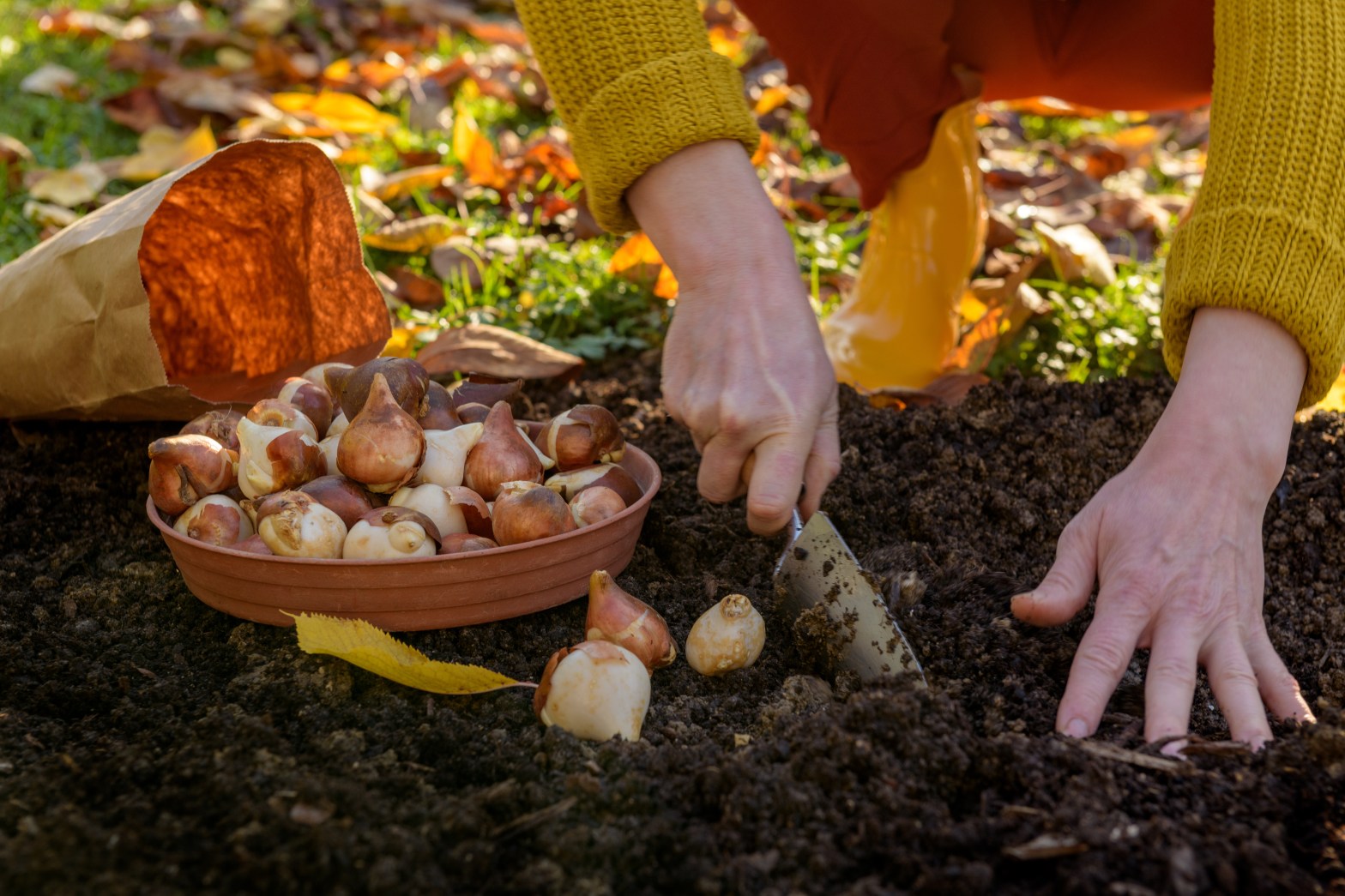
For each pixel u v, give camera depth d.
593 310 1.44
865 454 1.21
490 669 1.00
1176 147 2.13
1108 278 1.47
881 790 0.88
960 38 1.29
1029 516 1.13
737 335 0.96
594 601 0.99
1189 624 0.93
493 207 1.67
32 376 1.16
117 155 1.81
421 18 2.49
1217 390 0.95
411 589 0.98
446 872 0.86
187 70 2.00
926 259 1.32
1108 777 0.88
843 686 0.98
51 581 1.09
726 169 0.99
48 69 2.02
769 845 0.87
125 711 0.96
